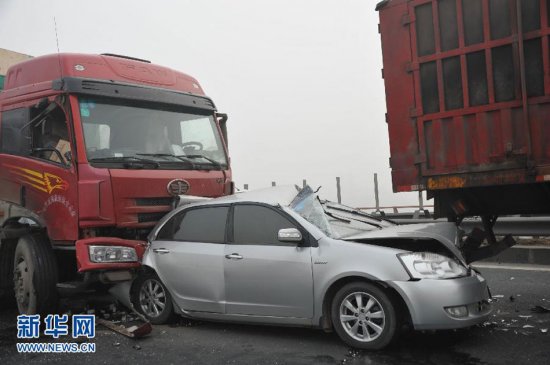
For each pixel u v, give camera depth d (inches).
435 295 176.2
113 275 232.7
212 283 217.2
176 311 229.9
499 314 228.8
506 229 351.9
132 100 262.4
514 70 219.6
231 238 218.2
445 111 236.4
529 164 215.8
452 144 236.5
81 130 239.1
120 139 253.0
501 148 224.2
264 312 205.2
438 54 237.3
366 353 182.7
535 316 223.6
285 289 199.6
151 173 251.0
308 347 193.0
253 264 206.7
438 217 263.3
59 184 242.5
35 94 257.3
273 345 198.1
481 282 190.5
